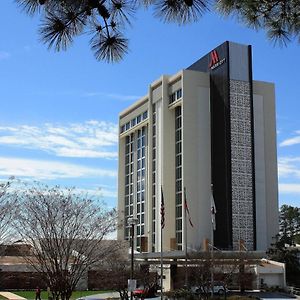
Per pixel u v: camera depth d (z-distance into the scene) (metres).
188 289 56.75
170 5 6.59
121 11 6.76
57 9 6.54
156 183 96.38
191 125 88.94
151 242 95.06
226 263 60.75
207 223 85.38
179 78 91.75
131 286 37.34
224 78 87.81
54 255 24.03
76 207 51.22
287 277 76.56
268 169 89.25
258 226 85.62
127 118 113.69
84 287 63.12
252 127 87.25
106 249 40.75
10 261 64.69
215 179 86.88
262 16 8.27
